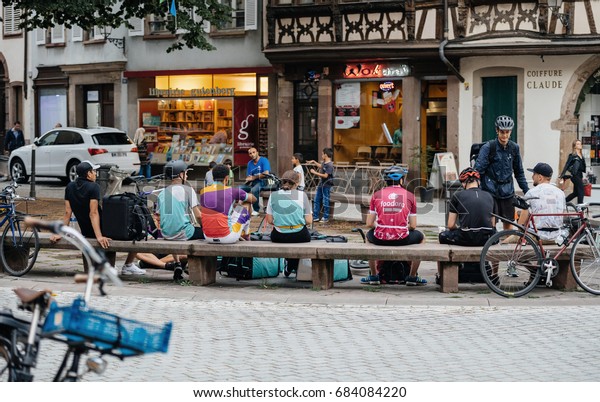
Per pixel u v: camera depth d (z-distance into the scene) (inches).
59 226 229.8
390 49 1076.5
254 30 1222.3
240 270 547.8
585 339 395.2
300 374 335.6
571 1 991.0
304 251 506.6
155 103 1318.9
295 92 1182.3
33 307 245.0
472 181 510.9
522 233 492.7
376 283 529.0
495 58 1043.9
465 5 1034.7
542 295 497.7
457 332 410.9
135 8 1015.6
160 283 538.0
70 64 1412.4
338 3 1104.2
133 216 536.7
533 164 1035.3
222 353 370.0
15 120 1547.7
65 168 1215.6
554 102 1021.2
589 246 498.6
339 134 1144.2
